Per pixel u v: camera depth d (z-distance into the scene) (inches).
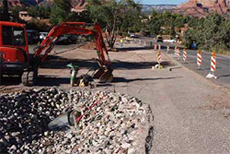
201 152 293.9
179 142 317.1
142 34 5251.0
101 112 474.6
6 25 601.0
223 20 2342.5
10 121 433.4
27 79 593.3
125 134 346.0
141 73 841.5
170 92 578.2
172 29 5187.0
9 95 510.6
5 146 375.6
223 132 351.6
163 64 1090.1
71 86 625.3
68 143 401.4
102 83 663.8
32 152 376.8
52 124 472.1
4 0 2034.9
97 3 2021.4
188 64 1090.1
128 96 528.1
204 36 2298.2
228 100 512.1
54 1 2539.4
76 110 514.9
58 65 976.9
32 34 1911.9
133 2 1946.4
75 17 2516.0
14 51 584.7
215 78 756.0
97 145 342.6
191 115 418.9
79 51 1574.8
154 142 315.0
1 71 593.0
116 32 2054.6
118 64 1086.4
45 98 547.8
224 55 1726.1
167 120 392.2
